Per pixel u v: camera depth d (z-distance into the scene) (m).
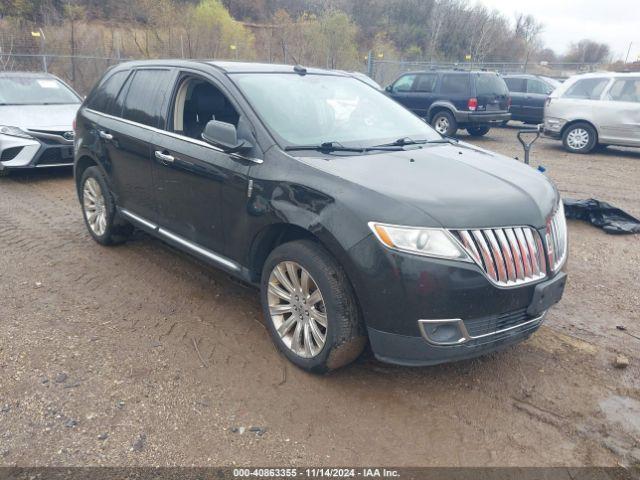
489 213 2.96
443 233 2.80
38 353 3.51
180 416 2.97
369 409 3.08
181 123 4.30
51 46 20.80
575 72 30.59
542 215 3.17
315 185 3.14
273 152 3.46
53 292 4.43
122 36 23.98
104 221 5.32
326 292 3.08
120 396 3.11
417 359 2.92
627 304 4.56
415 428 2.94
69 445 2.72
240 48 26.39
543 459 2.74
